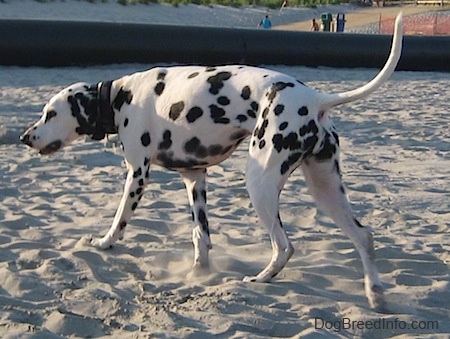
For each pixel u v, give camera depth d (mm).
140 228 7441
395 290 6016
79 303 5500
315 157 5758
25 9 39281
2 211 7984
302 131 5535
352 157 11711
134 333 5000
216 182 9641
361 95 5582
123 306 5438
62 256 6469
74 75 20969
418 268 6570
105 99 6340
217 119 5832
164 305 5480
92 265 6344
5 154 11008
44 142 6418
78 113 6379
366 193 9422
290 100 5562
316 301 5656
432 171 10891
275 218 5684
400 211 8547
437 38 27234
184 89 5953
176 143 6035
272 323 5223
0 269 6102
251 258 6691
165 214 8023
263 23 43375
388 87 21219
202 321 5234
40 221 7656
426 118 15656
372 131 14000
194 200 6395
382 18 51062
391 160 11594
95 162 10672
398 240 7387
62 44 22297
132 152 6270
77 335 5023
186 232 7395
